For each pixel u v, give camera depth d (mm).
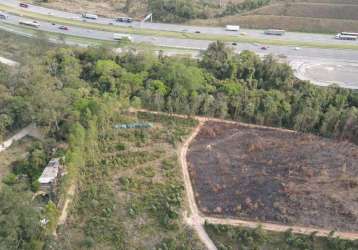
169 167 97062
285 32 176125
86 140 98688
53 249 74750
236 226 81750
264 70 134125
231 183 91438
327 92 122000
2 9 196750
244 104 117188
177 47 162875
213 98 117750
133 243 78312
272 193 87938
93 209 85625
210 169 95938
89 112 103312
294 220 82500
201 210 85750
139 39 168750
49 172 95500
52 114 105062
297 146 103125
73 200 88062
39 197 89562
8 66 133875
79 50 144500
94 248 77125
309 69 148500
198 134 110188
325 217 82938
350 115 108812
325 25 176750
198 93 121250
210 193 89312
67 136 105000
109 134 106312
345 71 147625
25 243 73688
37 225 76250
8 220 72000
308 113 111688
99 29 177875
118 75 128125
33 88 114375
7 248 70125
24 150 106125
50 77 122438
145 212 85062
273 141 105438
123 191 90000
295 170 93625
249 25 181250
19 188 85375
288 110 114188
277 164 96000
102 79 125500
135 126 111062
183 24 184500
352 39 169125
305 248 77250
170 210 84375
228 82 126438
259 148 101750
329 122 111125
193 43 166500
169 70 125812
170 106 117125
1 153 104812
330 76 143750
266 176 92438
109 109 109000
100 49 142250
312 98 118250
